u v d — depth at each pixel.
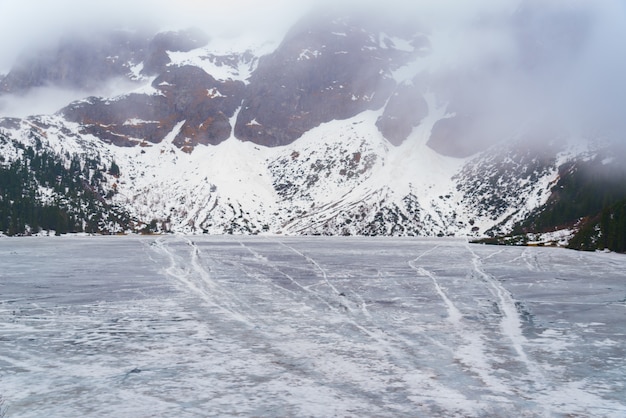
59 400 17.23
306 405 16.72
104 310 33.25
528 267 64.81
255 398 17.36
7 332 26.98
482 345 24.42
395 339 25.53
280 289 42.75
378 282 47.56
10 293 40.47
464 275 54.38
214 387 18.47
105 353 22.95
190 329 27.72
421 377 19.56
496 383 18.91
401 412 16.14
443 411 16.23
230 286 44.53
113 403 16.98
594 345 24.53
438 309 34.00
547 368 20.77
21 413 16.17
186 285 45.12
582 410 16.38
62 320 30.12
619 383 18.95
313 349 23.58
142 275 52.84
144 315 31.55
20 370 20.53
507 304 36.25
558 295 40.91
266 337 25.89
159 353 22.94
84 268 60.34
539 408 16.52
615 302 37.44
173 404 16.86
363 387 18.44
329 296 39.16
